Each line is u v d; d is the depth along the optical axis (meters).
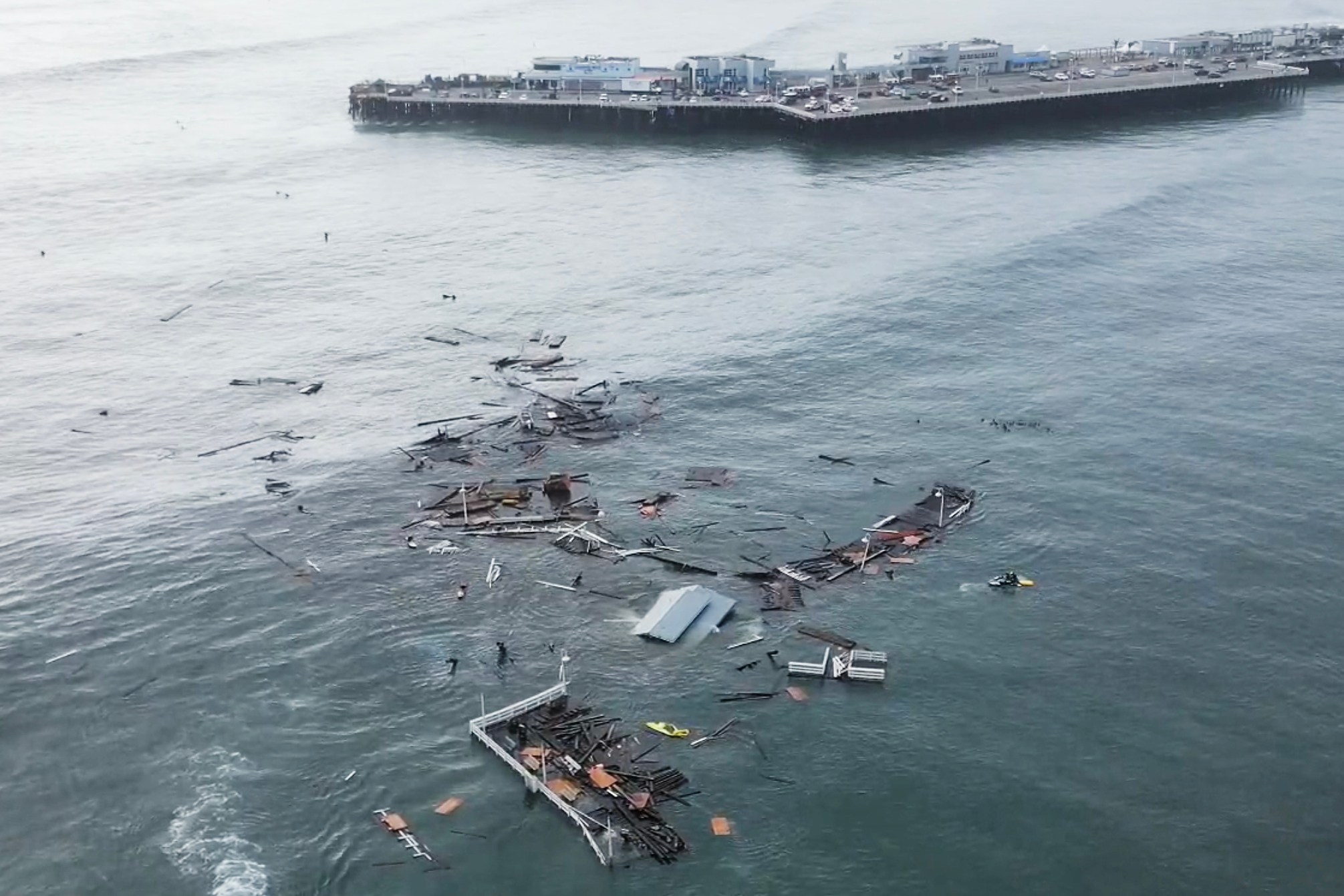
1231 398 118.25
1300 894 64.12
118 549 95.38
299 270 159.75
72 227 177.75
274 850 67.31
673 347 132.25
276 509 101.00
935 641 83.69
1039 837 67.62
